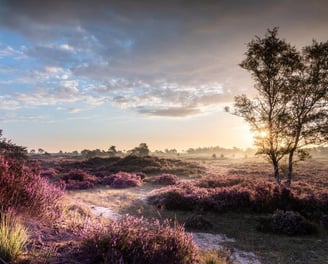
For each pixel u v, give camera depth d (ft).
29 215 18.42
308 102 66.54
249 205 46.55
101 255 13.83
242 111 70.28
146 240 15.53
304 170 127.85
